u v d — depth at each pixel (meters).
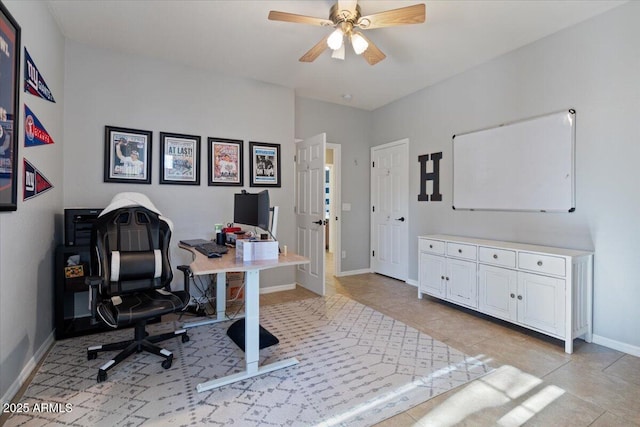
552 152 2.81
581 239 2.63
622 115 2.39
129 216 2.27
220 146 3.65
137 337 2.24
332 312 3.24
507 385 1.93
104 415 1.64
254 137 3.87
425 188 4.16
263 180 3.93
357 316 3.13
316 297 3.78
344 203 4.96
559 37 2.76
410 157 4.40
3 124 1.66
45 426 1.55
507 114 3.19
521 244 2.99
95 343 2.50
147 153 3.25
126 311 1.97
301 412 1.68
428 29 2.74
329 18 2.34
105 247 2.15
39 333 2.24
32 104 2.12
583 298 2.47
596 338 2.53
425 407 1.72
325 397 1.81
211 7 2.43
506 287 2.78
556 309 2.42
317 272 3.90
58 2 2.35
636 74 2.32
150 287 2.31
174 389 1.88
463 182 3.64
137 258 2.24
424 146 4.18
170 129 3.37
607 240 2.48
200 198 3.53
